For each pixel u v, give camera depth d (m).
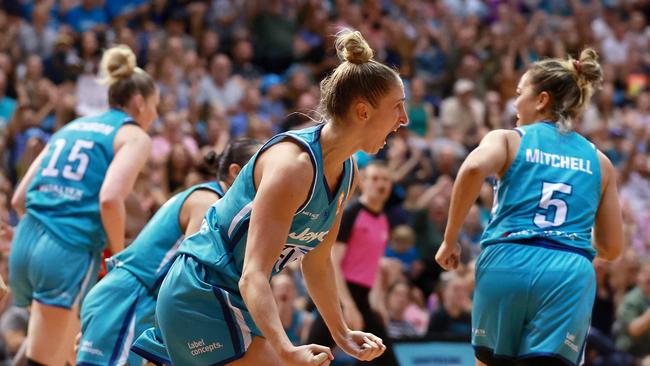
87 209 5.27
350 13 15.12
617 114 14.84
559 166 4.51
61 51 11.45
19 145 9.88
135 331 4.51
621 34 17.34
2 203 8.20
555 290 4.28
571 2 18.17
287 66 14.58
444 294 8.43
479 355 4.52
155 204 7.99
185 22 14.37
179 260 3.78
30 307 5.47
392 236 10.17
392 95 3.48
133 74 5.50
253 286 3.33
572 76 4.68
